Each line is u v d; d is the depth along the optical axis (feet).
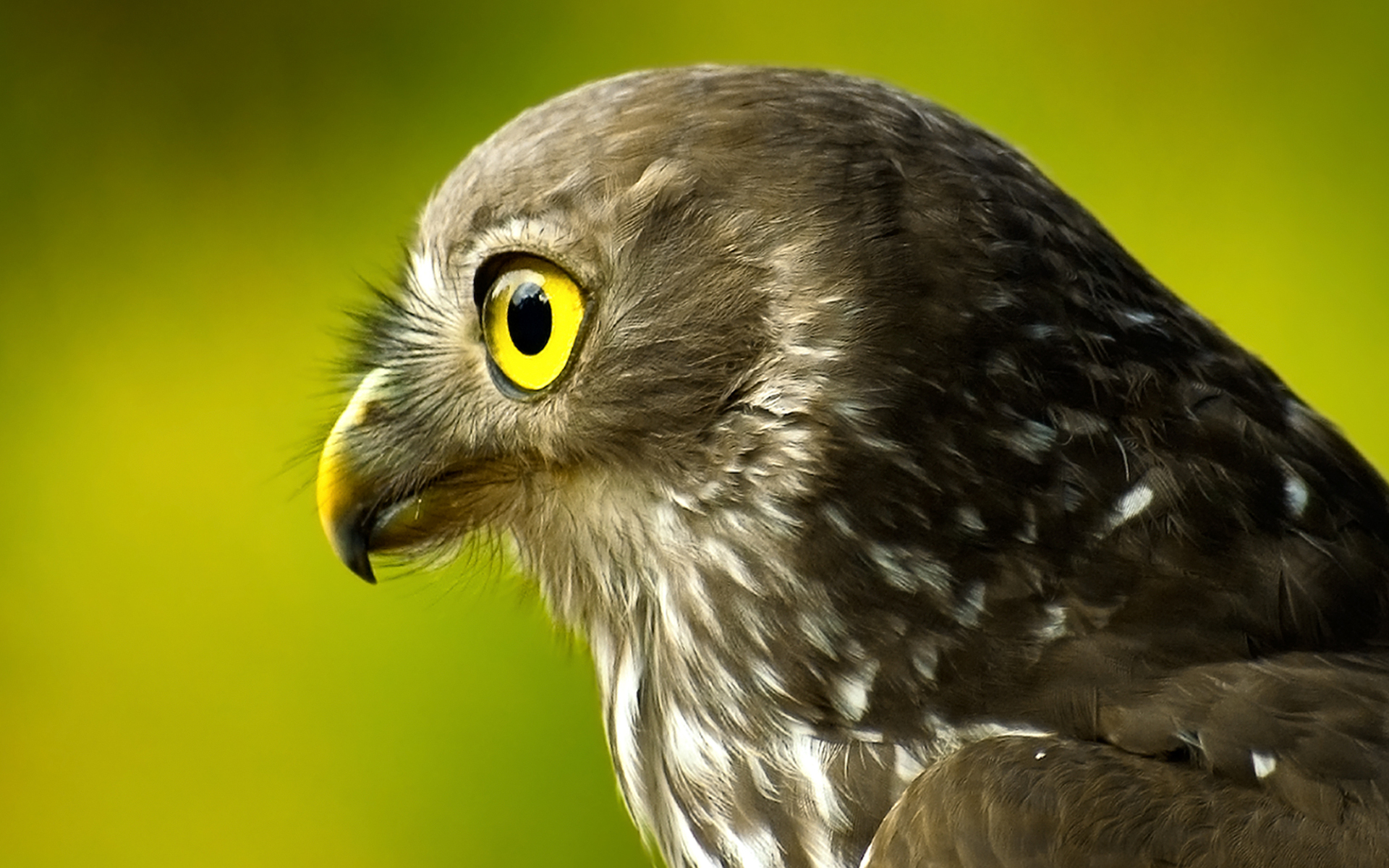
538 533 6.58
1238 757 6.41
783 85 6.52
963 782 6.42
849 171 6.48
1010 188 6.49
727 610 6.49
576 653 6.61
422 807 8.29
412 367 6.60
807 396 6.47
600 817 8.06
